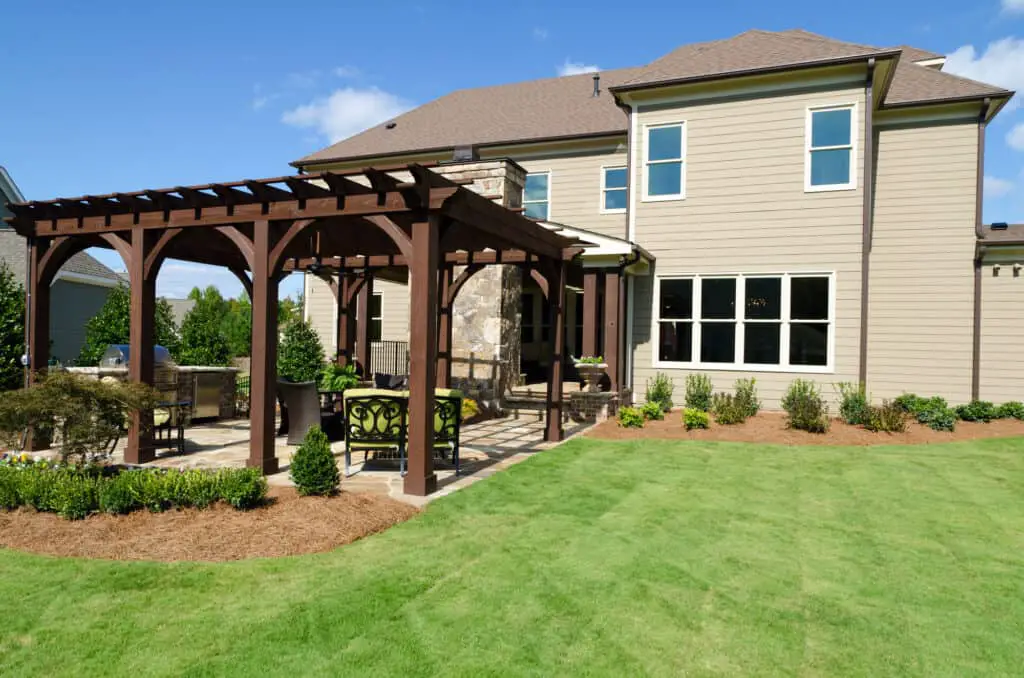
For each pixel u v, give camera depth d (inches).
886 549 181.8
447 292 443.8
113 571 153.9
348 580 150.6
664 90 480.7
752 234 462.9
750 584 154.8
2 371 403.2
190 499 195.6
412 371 229.8
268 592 143.1
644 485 251.1
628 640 125.6
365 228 325.7
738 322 466.6
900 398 437.7
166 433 364.8
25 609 134.0
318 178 232.1
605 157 592.1
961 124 457.1
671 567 164.2
